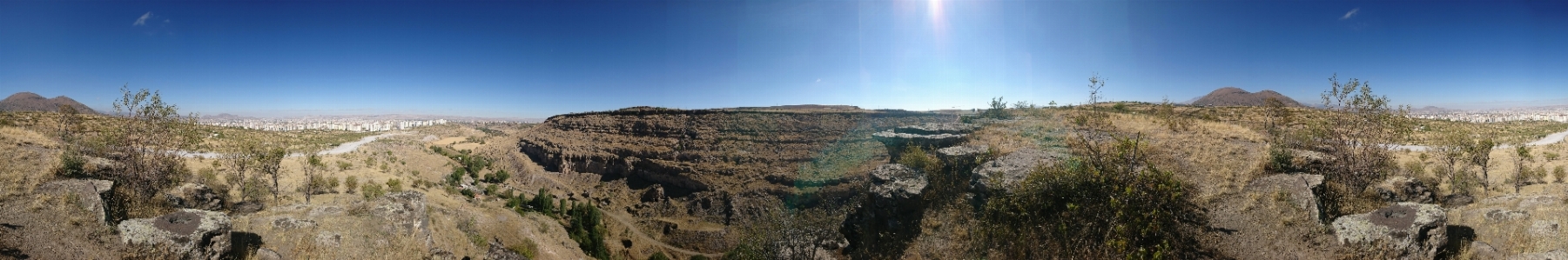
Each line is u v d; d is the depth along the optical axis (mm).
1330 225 14750
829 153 51531
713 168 56188
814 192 41375
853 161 44219
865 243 23688
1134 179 15453
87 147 31844
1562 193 18891
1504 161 43625
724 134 70812
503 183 67188
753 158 57969
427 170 67000
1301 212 16016
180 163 32719
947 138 31766
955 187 23281
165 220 15812
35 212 17438
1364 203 18281
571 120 110062
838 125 64375
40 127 57625
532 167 81500
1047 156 23891
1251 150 23781
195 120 30141
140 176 25062
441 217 27656
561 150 83062
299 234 19219
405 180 52719
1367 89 20719
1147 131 30203
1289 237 15227
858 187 35469
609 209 53500
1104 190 15898
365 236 20016
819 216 28125
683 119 83562
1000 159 23531
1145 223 14609
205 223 15969
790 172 48031
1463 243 13781
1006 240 18031
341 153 67938
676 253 39594
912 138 33219
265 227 19422
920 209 22781
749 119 74312
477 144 112438
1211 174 20531
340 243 18875
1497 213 15281
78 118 66812
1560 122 113000
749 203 45031
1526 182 31156
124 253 14727
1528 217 14797
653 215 49719
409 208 23812
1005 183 19953
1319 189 17312
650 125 85438
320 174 43562
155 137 26859
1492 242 13945
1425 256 12820
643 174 62469
